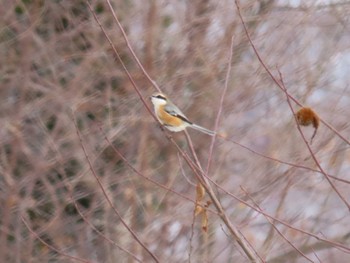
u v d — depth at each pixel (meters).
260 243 14.66
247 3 17.39
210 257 14.64
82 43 17.52
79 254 15.71
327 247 14.69
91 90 16.91
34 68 17.23
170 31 17.41
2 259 15.52
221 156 15.65
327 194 15.30
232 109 16.83
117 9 17.45
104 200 15.84
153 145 16.41
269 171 14.89
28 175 15.77
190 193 15.80
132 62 16.98
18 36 17.11
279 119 16.50
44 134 16.28
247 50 17.39
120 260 15.43
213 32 17.39
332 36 17.66
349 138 14.73
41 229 15.52
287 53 17.30
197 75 17.05
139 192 16.14
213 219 14.61
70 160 16.27
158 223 15.39
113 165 16.12
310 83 16.77
